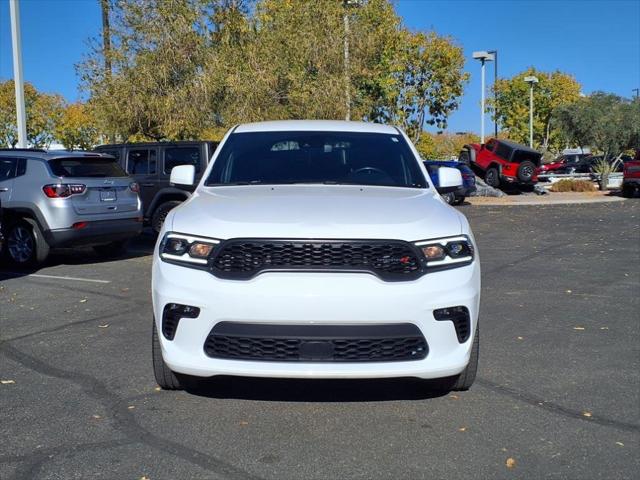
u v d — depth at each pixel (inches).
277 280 159.0
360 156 224.8
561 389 198.8
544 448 159.0
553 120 1424.7
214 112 668.7
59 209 412.2
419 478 144.2
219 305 159.9
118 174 453.4
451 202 976.9
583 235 613.0
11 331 266.5
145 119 658.8
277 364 159.8
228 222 166.9
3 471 146.1
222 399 188.7
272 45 704.4
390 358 161.6
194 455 154.4
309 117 722.2
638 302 321.4
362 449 158.1
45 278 391.5
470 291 168.7
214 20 672.4
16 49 596.4
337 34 743.1
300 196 188.7
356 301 157.9
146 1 639.8
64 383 202.8
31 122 1309.1
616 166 1451.8
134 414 178.1
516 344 247.3
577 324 277.9
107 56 639.1
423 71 949.8
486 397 191.8
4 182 425.7
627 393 195.8
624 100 1355.8
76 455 154.0
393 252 161.9
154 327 183.5
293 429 169.0
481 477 144.8
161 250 172.1
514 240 578.9
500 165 1154.0
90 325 275.1
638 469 148.9
